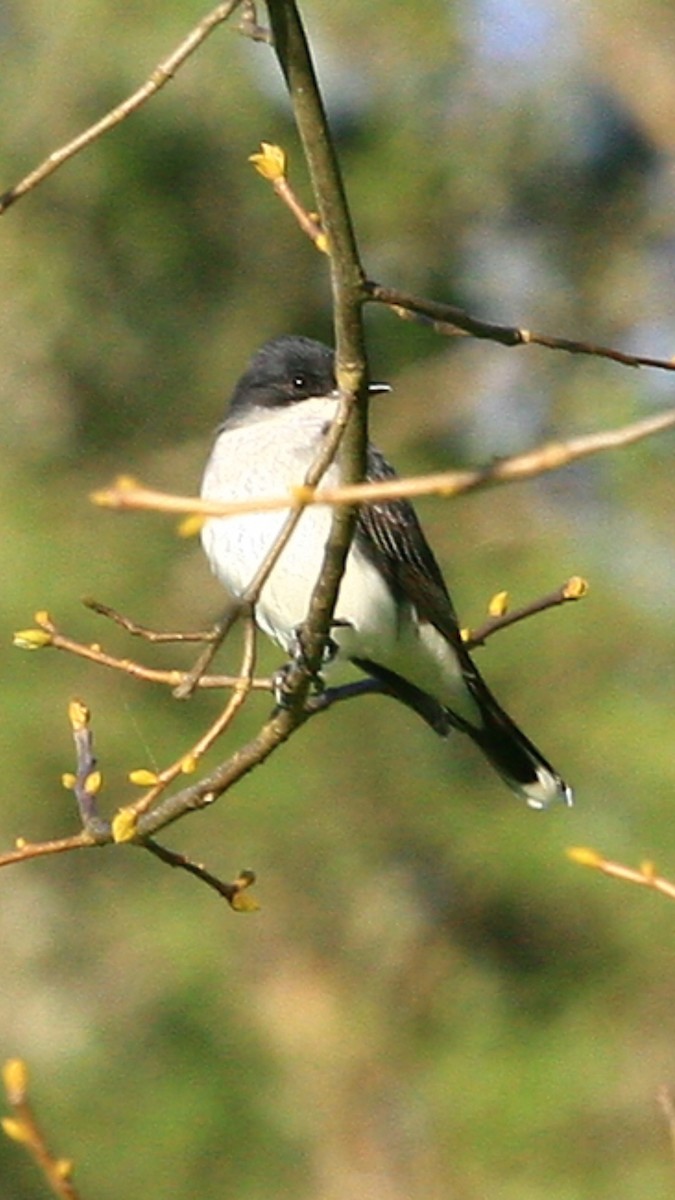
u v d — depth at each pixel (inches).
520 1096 583.8
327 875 608.7
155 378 653.3
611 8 694.5
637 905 586.9
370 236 671.1
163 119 622.5
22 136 623.2
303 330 663.1
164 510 152.3
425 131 669.3
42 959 602.9
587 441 150.2
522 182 690.8
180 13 613.0
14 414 641.6
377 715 603.5
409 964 616.1
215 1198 570.6
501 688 607.5
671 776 582.6
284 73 195.3
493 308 687.7
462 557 630.5
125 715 573.3
